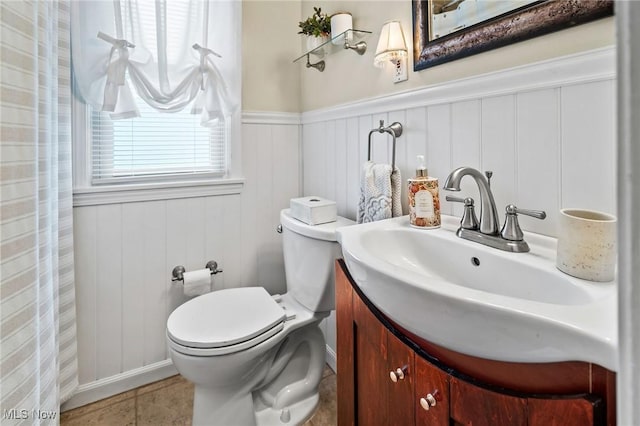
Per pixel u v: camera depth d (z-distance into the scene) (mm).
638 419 232
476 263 808
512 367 510
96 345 1485
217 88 1563
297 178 1924
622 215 236
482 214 826
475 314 500
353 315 875
